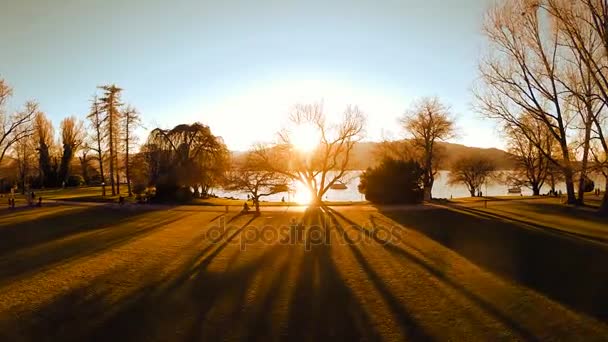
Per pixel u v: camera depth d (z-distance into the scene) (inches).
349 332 390.0
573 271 590.2
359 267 625.0
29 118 2113.7
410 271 599.5
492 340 370.3
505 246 769.6
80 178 3021.7
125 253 726.5
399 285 532.4
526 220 1114.1
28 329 406.3
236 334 388.8
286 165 1776.6
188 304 468.8
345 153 1893.5
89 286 535.5
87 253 728.3
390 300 475.5
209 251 744.3
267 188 1878.7
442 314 431.5
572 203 1503.4
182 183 1793.8
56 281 557.3
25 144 2738.7
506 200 1839.3
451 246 778.2
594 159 1263.5
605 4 1084.5
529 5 1251.8
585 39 1169.4
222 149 1895.9
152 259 680.4
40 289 524.4
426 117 2161.7
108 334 393.4
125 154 2198.6
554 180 2335.1
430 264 639.8
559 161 1508.4
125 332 397.1
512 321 411.8
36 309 457.1
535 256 684.1
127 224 1101.1
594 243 781.3
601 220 1108.5
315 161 1801.2
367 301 472.7
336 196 2950.3
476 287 520.4
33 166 3142.2
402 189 1733.5
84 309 456.4
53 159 3004.4
